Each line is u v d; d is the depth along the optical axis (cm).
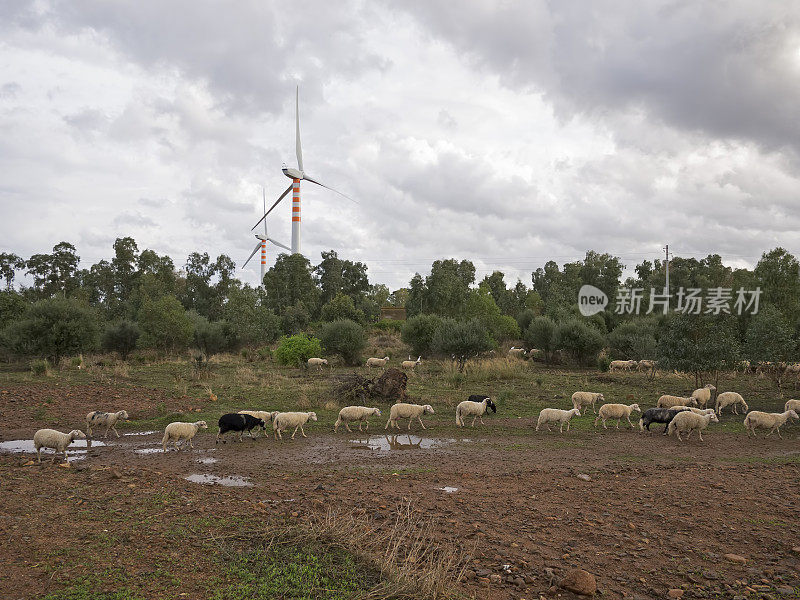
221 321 5541
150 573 609
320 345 4016
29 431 1585
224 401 2194
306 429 1702
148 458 1300
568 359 4353
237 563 649
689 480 1101
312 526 764
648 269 7556
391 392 2288
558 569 671
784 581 646
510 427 1769
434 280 7856
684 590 625
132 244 9038
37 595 545
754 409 2166
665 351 2414
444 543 740
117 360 3966
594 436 1645
